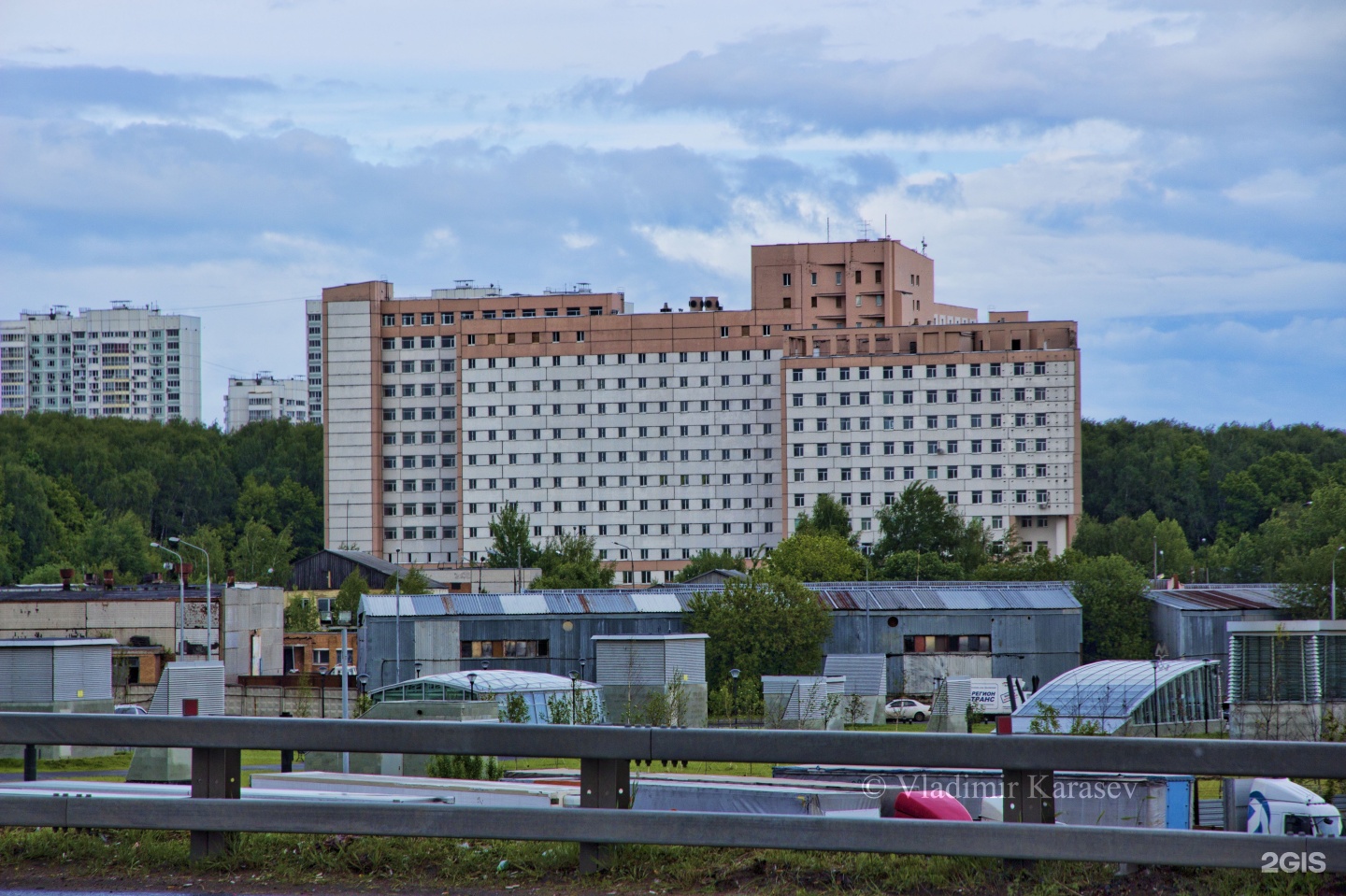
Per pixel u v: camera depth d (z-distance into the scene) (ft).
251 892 52.08
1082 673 289.12
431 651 449.48
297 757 217.77
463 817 52.95
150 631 479.00
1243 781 86.22
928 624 482.28
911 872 51.47
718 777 94.02
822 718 320.29
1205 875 50.19
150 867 55.26
